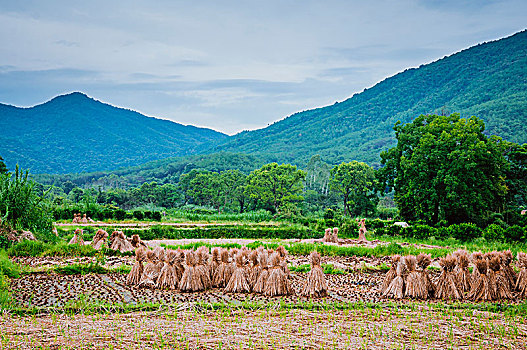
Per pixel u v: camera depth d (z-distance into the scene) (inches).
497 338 253.8
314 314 311.0
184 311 315.0
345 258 626.5
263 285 393.1
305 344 234.8
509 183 1398.9
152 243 778.2
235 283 397.4
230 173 2999.5
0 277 385.1
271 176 2421.3
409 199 1266.0
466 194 1149.7
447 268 392.8
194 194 3046.3
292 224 1331.2
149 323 275.1
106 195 2883.9
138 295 378.3
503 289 389.1
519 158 1403.8
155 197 2987.2
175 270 409.7
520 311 334.3
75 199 2810.0
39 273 461.7
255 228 1080.2
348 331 262.4
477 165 1175.0
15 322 270.7
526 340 251.4
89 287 402.6
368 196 2388.0
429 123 1370.6
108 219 1314.0
